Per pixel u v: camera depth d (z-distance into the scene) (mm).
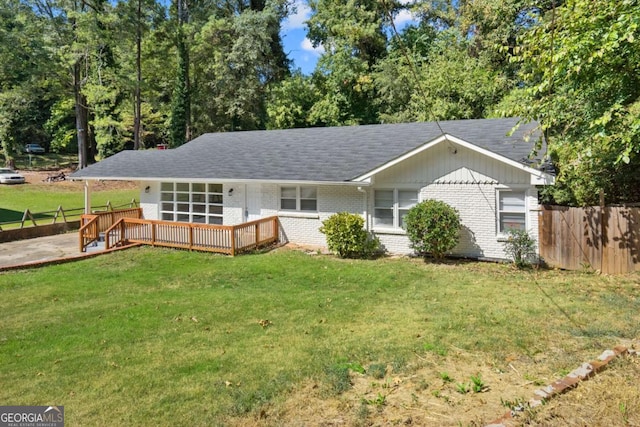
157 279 10945
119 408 4688
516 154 11414
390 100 29531
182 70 34469
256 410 4508
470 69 24531
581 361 5312
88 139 41562
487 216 11883
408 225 12070
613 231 10055
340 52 31766
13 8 29688
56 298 9258
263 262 12414
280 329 7031
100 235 16469
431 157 12609
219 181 14789
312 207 14875
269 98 35469
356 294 9109
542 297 8328
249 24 33594
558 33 8430
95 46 30609
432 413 4219
